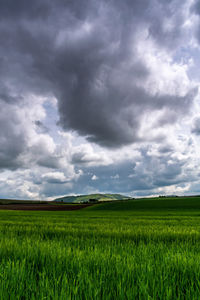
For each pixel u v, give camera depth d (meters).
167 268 2.95
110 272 2.80
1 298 2.06
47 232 8.73
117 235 7.59
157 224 13.95
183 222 16.02
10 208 80.75
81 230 9.09
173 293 2.31
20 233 8.58
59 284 2.45
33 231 9.10
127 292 2.14
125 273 2.68
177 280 2.63
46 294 2.19
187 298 2.15
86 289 2.25
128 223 14.73
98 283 2.37
